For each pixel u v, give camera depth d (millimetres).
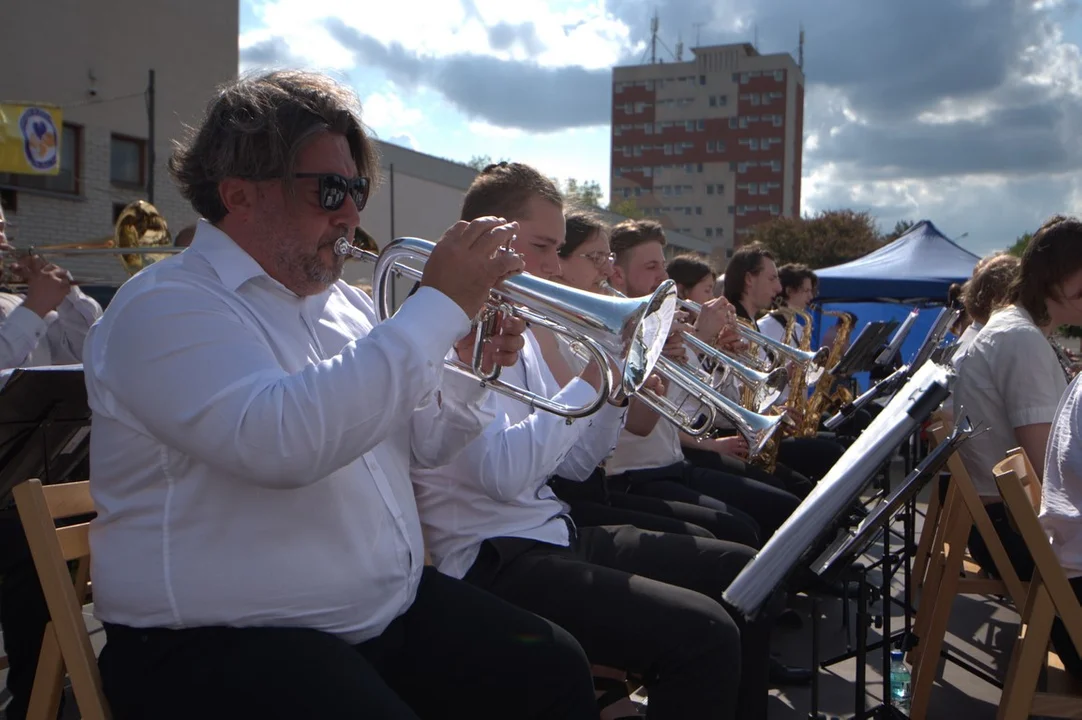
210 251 1436
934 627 2711
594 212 3000
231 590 1335
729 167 81875
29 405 2094
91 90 10742
